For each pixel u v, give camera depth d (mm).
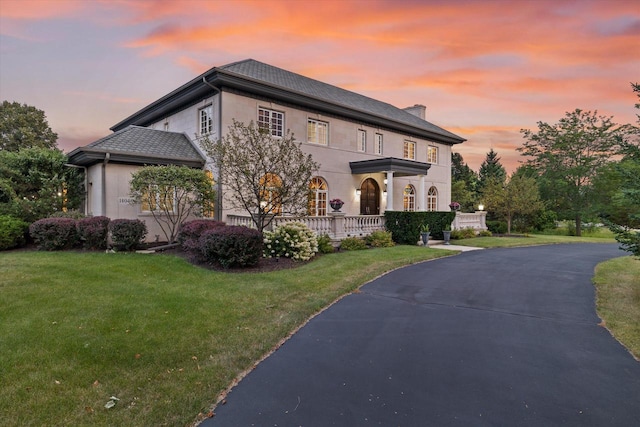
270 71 15836
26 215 12023
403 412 2838
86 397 3053
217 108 12438
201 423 2729
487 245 14898
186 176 11109
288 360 3852
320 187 15602
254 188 9750
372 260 9891
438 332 4691
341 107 15578
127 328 4539
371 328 4848
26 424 2678
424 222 14734
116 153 11297
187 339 4297
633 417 2760
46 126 27734
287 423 2709
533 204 21156
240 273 7949
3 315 4824
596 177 24859
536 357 3898
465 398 3049
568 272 8867
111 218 11539
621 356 3920
